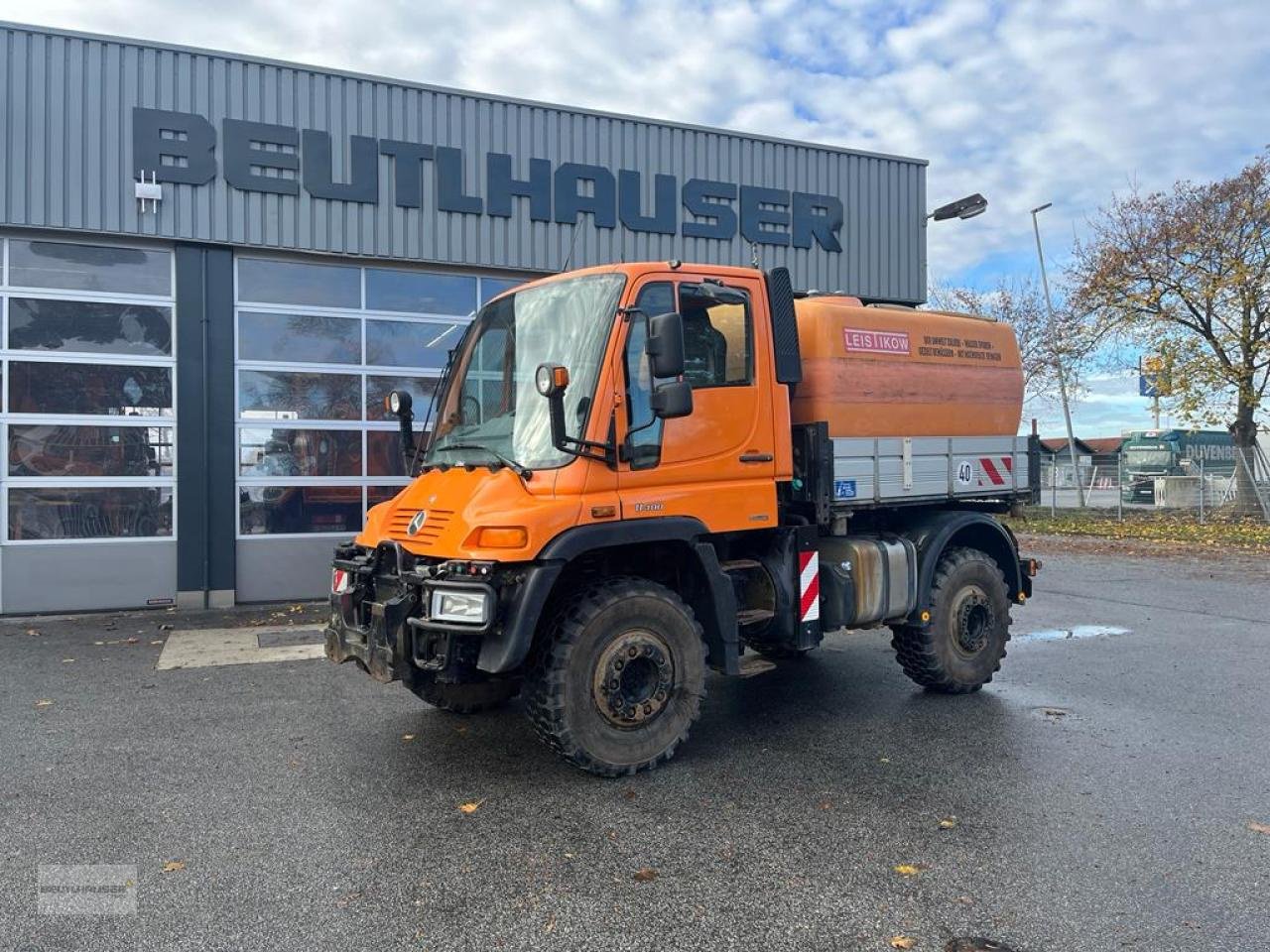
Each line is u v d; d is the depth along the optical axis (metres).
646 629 4.96
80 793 4.64
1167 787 4.69
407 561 4.96
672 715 5.05
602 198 11.93
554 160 11.68
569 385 4.93
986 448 6.99
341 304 10.91
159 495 10.16
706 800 4.55
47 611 9.76
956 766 5.05
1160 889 3.57
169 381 10.21
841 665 7.63
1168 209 24.00
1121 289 24.72
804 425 5.96
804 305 6.12
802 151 13.33
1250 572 13.85
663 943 3.18
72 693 6.66
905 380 6.41
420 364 11.28
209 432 10.23
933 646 6.42
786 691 6.77
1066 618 9.88
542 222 11.62
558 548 4.56
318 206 10.52
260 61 10.25
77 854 3.92
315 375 10.78
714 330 5.37
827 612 5.96
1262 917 3.34
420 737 5.62
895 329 6.39
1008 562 7.17
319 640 8.55
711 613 5.24
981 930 3.26
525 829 4.19
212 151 10.09
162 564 10.13
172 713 6.15
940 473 6.60
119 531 10.03
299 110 10.44
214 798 4.58
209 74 10.09
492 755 5.27
